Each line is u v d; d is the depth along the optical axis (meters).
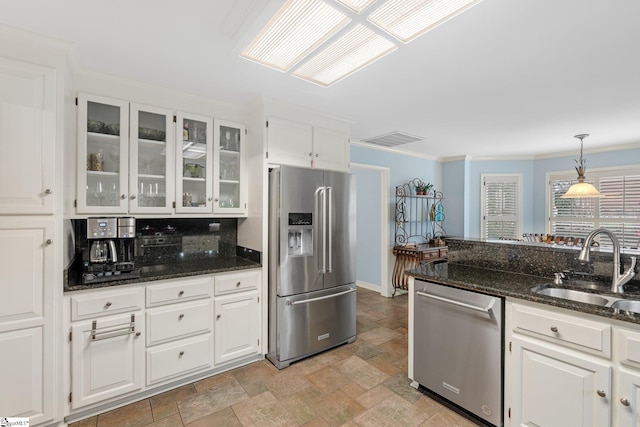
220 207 2.75
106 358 1.97
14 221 1.67
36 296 1.73
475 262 2.50
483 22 1.57
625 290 1.76
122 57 1.96
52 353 1.77
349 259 3.05
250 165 2.88
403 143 4.41
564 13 1.49
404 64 2.04
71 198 2.06
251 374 2.48
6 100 1.65
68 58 1.88
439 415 1.99
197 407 2.05
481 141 4.27
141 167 2.44
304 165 2.91
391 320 3.74
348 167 3.28
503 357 1.79
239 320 2.55
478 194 5.59
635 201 4.39
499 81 2.29
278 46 1.84
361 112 3.00
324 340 2.84
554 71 2.13
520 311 1.70
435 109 2.92
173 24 1.61
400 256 4.62
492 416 1.81
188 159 2.63
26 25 1.61
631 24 1.57
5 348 1.66
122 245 2.24
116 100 2.25
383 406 2.08
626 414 1.35
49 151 1.75
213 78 2.26
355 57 1.95
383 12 1.51
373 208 5.05
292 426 1.88
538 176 5.36
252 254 2.84
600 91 2.47
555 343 1.57
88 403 1.91
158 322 2.16
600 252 1.92
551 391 1.58
